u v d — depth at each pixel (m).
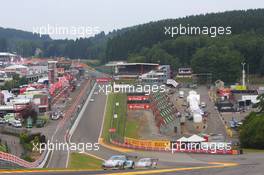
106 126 134.50
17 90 198.62
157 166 54.38
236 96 179.50
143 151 93.62
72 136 118.00
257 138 94.62
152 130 129.00
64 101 180.75
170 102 168.50
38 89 185.00
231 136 116.31
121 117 148.12
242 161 65.19
